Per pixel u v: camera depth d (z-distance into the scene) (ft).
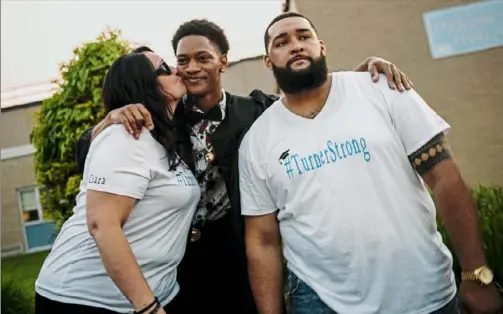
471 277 7.52
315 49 7.85
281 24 8.01
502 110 17.54
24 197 38.78
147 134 7.39
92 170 7.07
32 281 20.44
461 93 17.92
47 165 20.72
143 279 6.84
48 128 20.65
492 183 17.52
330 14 18.56
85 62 20.39
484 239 10.64
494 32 17.65
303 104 7.94
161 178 7.39
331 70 18.60
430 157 7.38
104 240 6.77
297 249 7.75
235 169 8.70
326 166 7.39
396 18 18.28
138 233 7.34
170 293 8.08
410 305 7.25
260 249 8.36
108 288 7.34
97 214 6.89
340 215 7.28
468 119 17.83
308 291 7.69
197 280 9.36
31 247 38.65
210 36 9.45
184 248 8.09
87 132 8.89
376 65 7.98
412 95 7.59
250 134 8.21
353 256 7.26
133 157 7.10
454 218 7.44
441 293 7.46
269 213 8.20
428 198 7.71
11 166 38.11
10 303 16.60
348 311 7.36
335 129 7.50
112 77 7.86
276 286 8.46
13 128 37.50
